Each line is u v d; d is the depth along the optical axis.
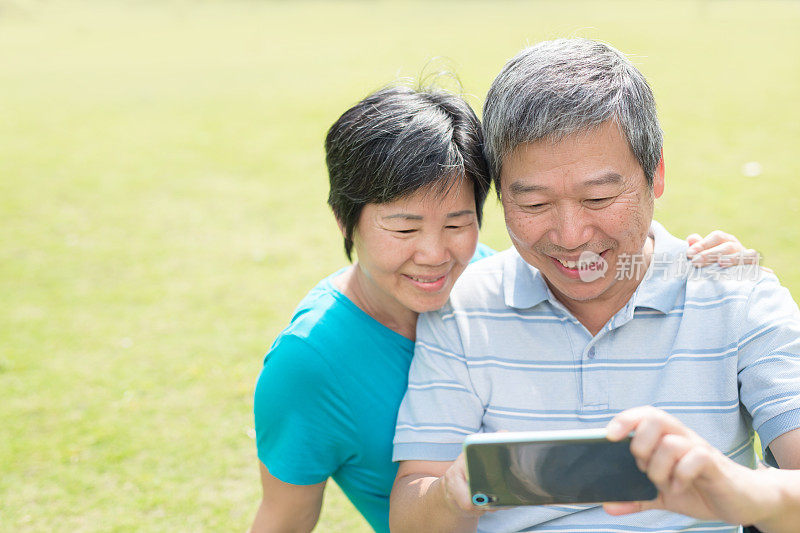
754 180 7.12
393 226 1.58
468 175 1.60
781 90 10.62
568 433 1.17
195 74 14.26
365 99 1.67
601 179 1.44
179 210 7.16
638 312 1.63
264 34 19.77
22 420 3.94
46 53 17.52
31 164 8.74
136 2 27.33
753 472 1.22
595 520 1.60
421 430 1.67
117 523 3.19
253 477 3.47
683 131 8.95
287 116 10.70
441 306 1.70
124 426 3.87
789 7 20.55
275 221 6.82
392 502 1.63
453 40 16.83
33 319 5.08
